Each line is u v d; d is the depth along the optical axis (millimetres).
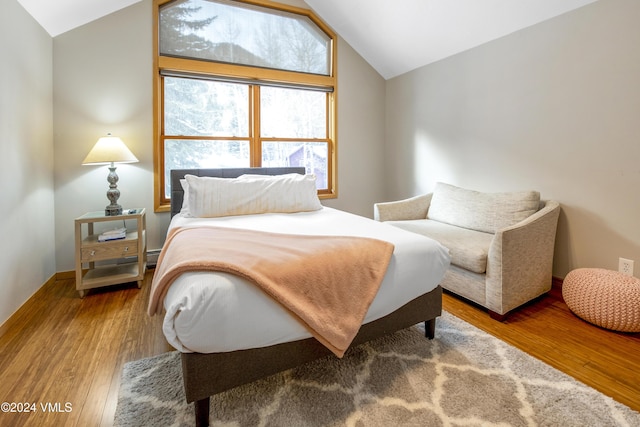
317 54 3738
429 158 3600
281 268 1288
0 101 1890
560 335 1883
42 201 2475
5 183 1938
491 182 2947
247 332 1180
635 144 2016
